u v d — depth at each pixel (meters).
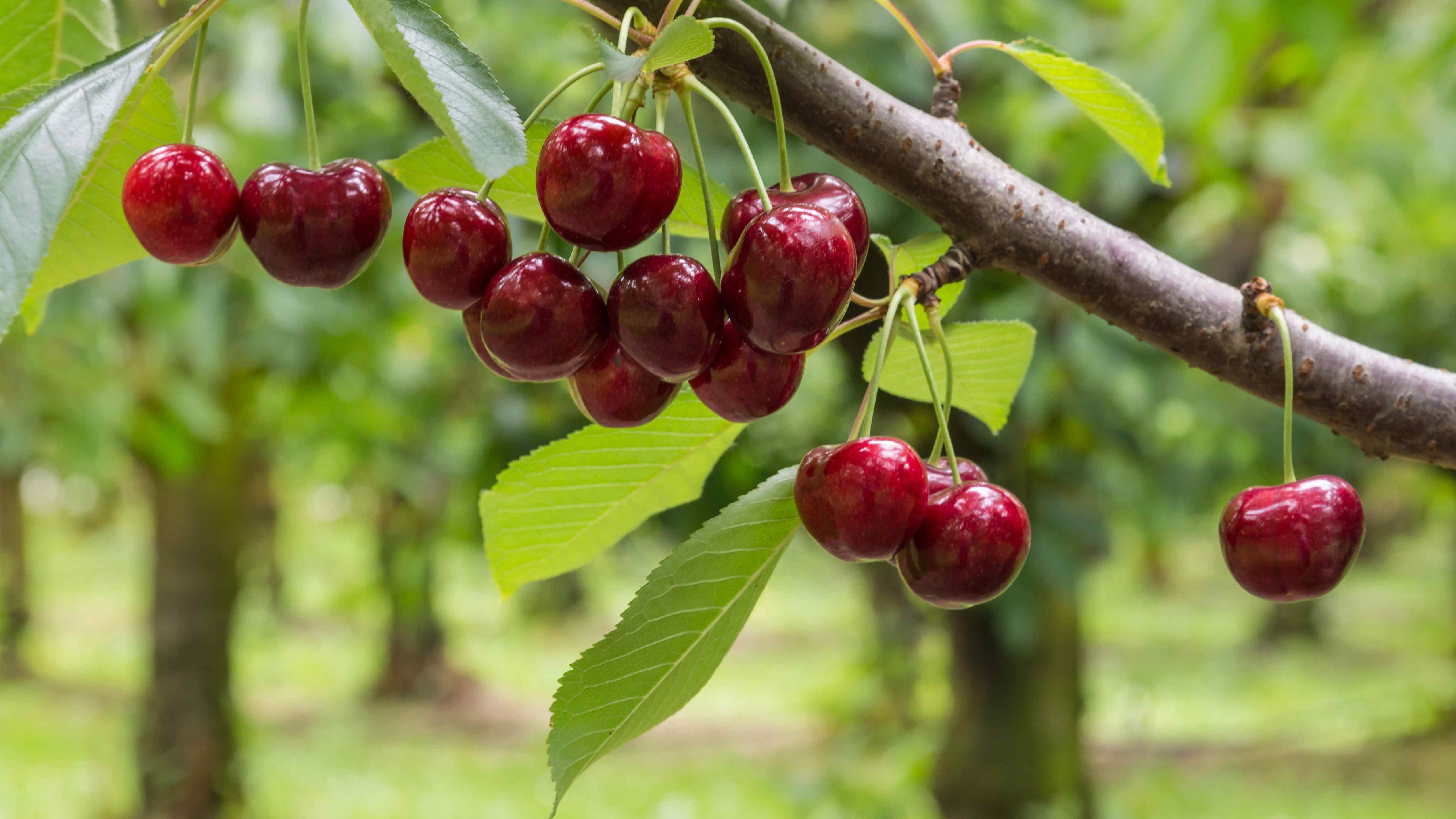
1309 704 14.78
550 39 4.50
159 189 1.08
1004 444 4.18
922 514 1.08
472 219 1.07
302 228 1.10
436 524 13.56
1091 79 1.37
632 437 1.35
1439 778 11.09
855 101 1.19
